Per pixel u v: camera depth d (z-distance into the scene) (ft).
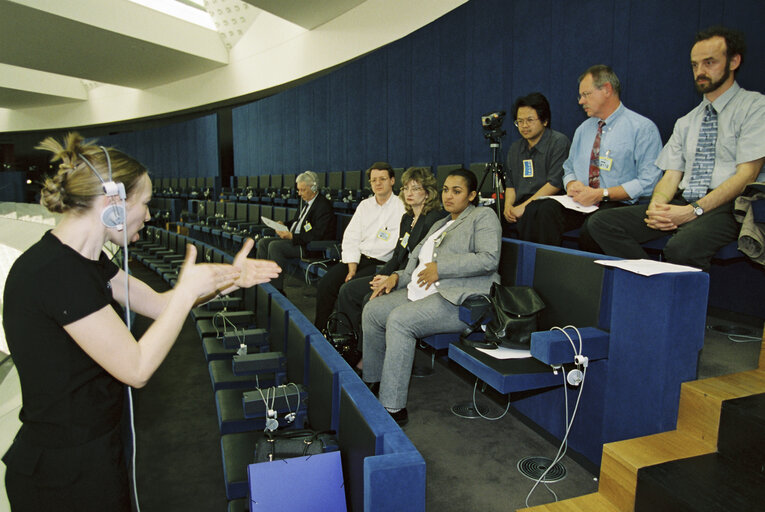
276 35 31.68
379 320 8.22
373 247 11.56
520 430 7.11
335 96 26.53
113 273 3.54
